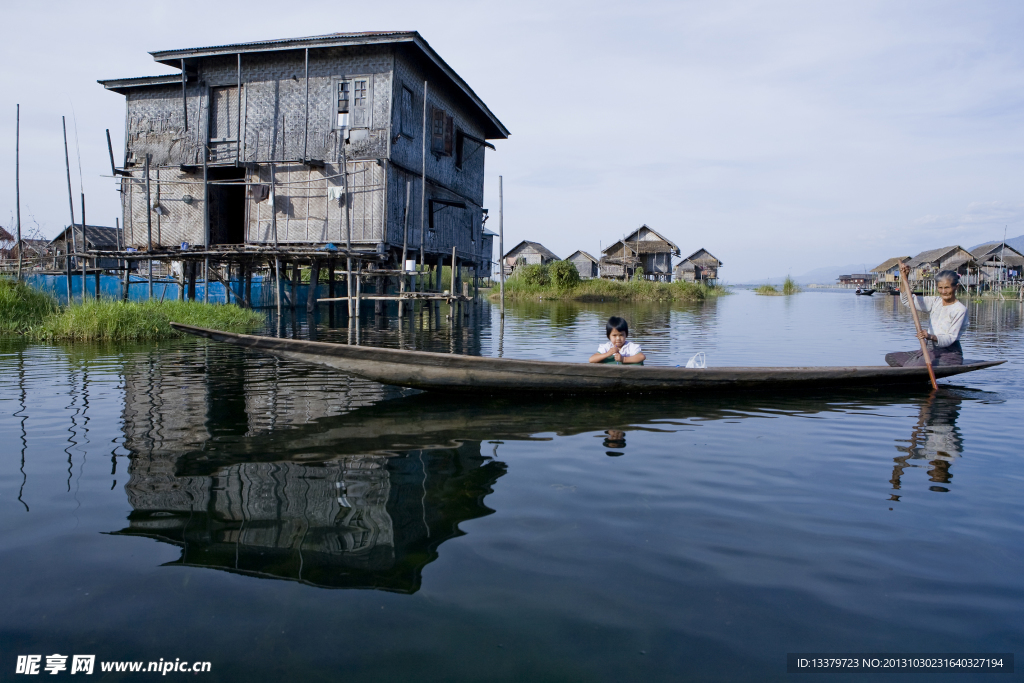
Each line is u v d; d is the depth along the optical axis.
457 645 2.10
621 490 3.57
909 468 4.03
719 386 6.49
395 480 3.74
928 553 2.79
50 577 2.54
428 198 18.42
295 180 16.12
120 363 8.53
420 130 17.33
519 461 4.13
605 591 2.45
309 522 3.10
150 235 16.11
